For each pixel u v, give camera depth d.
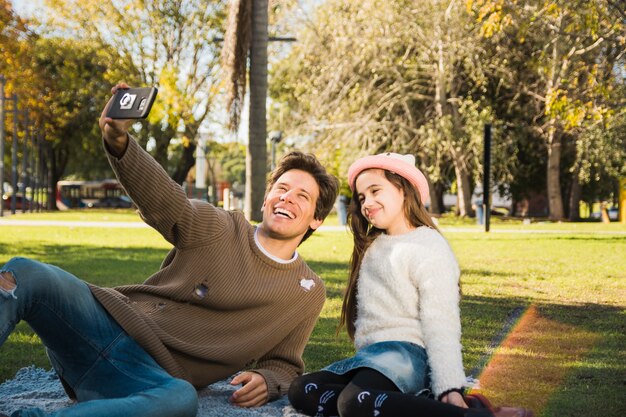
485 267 11.23
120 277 9.04
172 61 40.06
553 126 28.41
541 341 5.71
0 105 28.73
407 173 3.87
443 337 3.50
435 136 28.70
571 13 17.38
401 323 3.71
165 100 34.34
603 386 4.34
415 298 3.70
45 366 4.84
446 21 28.16
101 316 3.47
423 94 31.28
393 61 29.34
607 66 22.58
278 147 34.62
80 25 40.50
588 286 9.09
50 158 43.16
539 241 17.00
